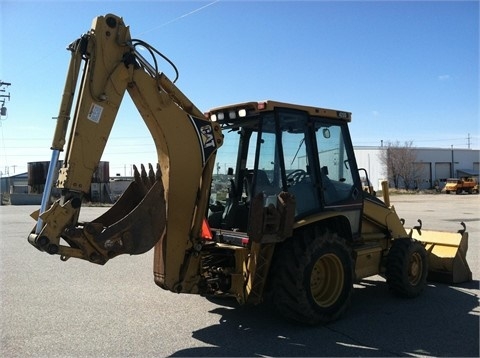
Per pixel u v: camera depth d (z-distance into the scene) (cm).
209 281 522
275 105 524
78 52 439
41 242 400
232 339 479
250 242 501
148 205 450
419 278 650
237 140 594
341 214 564
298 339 479
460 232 741
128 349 452
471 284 723
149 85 468
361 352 444
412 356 435
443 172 7012
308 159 554
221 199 591
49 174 430
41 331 503
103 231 427
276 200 515
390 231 682
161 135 478
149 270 845
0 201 3450
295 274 495
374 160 6931
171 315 561
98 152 436
